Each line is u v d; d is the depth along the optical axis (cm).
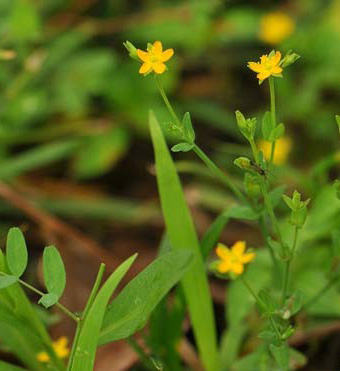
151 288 45
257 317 56
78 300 59
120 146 74
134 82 77
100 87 77
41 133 73
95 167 73
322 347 58
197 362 55
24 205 62
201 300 50
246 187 47
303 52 80
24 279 63
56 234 62
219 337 60
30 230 66
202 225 65
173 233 50
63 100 73
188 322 56
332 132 77
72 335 56
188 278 50
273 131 45
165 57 45
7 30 71
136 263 63
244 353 55
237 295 55
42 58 70
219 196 65
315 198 59
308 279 55
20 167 64
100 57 75
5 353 55
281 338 46
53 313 57
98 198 73
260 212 48
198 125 80
